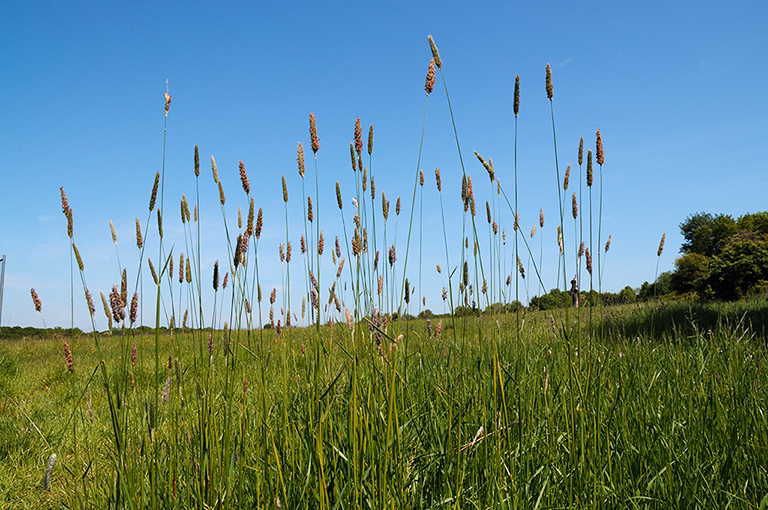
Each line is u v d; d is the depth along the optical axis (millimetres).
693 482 1862
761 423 2168
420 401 2461
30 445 3627
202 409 1761
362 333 2137
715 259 22844
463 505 1727
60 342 10273
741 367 2965
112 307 1782
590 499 1681
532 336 3594
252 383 2791
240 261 1996
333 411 2096
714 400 2402
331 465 1762
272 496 1668
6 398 5191
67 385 5766
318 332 1828
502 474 1740
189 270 2219
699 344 3832
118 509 1631
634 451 2053
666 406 2490
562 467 1804
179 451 2055
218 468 1765
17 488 2979
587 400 1873
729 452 1932
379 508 1488
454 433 2043
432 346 3318
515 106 1950
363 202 2150
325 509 1457
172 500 1779
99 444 2996
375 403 1751
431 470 1896
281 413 2174
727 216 44688
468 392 2191
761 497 1816
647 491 1810
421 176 2572
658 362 3375
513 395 2215
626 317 8289
